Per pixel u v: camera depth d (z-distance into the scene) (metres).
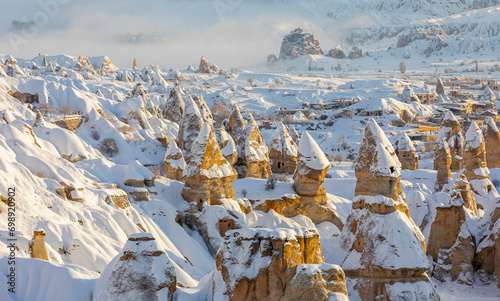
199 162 79.75
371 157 65.31
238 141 106.38
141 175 80.81
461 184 83.25
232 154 93.25
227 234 42.75
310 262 42.50
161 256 41.56
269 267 40.81
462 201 72.06
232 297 40.59
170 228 75.94
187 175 80.62
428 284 58.09
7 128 78.12
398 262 57.72
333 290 41.00
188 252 73.62
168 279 41.03
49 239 59.38
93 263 59.28
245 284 40.62
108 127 107.31
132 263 40.88
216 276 42.44
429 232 77.75
